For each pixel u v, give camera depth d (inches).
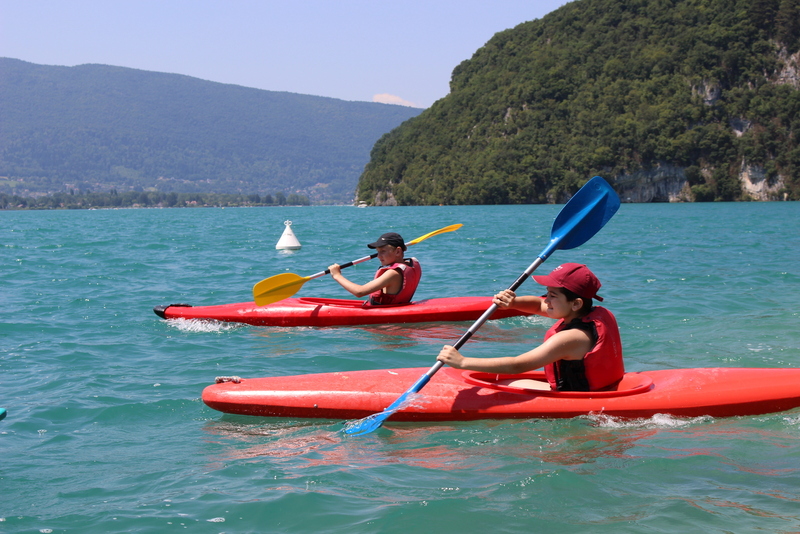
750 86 4227.4
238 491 118.5
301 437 149.0
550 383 167.5
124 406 170.4
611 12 5049.2
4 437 148.8
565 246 191.6
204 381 195.0
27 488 121.0
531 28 5575.8
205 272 479.8
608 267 474.6
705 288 358.6
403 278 293.3
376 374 173.8
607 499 113.3
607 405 154.8
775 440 141.3
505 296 165.2
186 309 296.7
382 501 113.6
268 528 104.9
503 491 117.0
